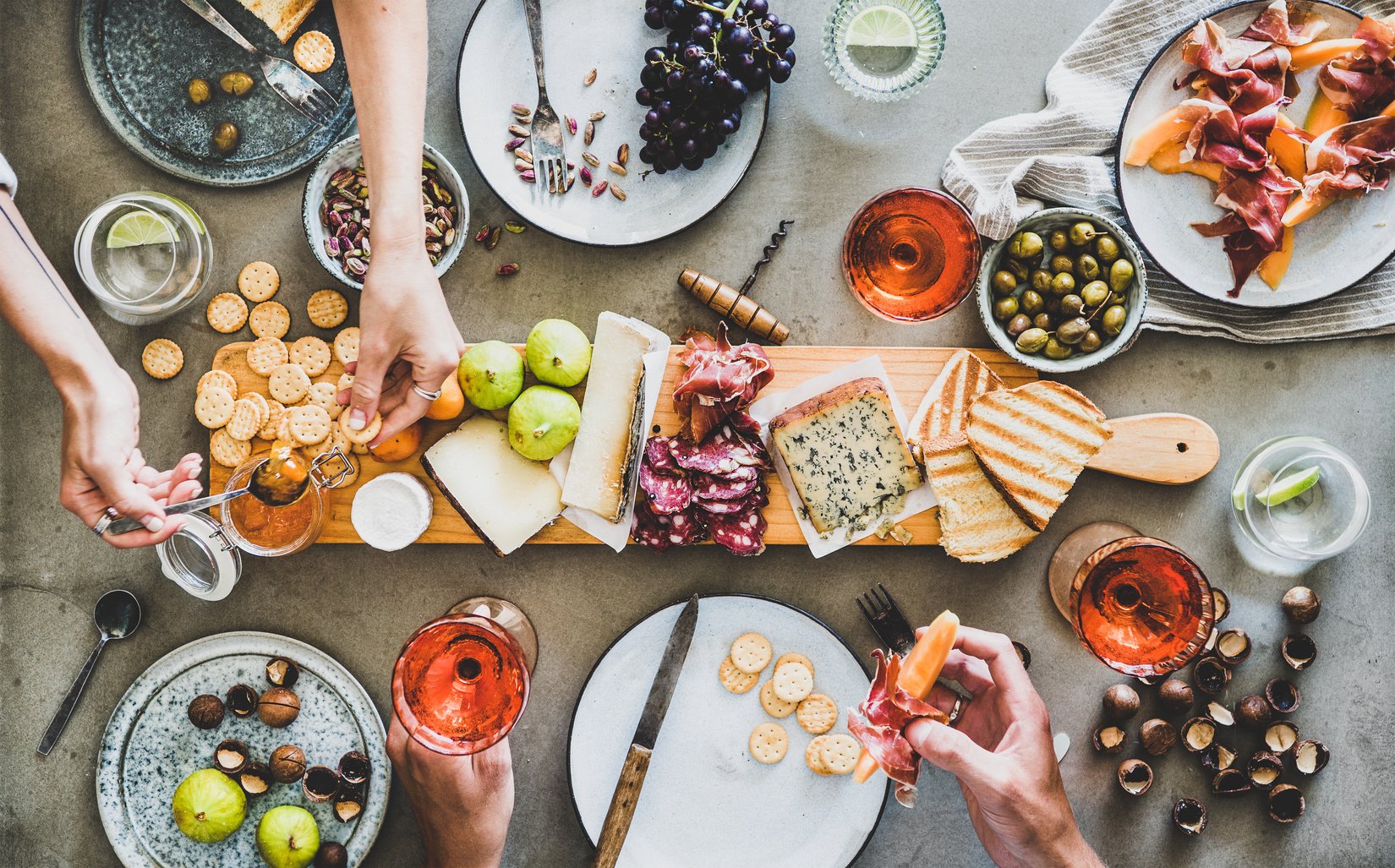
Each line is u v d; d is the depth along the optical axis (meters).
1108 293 1.49
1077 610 1.46
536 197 1.59
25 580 1.63
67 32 1.60
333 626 1.62
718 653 1.58
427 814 1.52
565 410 1.44
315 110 1.58
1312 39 1.50
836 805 1.59
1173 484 1.62
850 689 1.57
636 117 1.59
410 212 1.33
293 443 1.53
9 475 1.63
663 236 1.56
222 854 1.61
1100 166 1.56
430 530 1.55
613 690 1.57
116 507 1.30
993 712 1.51
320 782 1.57
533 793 1.63
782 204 1.62
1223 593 1.61
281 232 1.61
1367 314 1.59
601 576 1.62
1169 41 1.49
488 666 1.42
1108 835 1.63
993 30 1.62
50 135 1.61
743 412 1.52
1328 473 1.56
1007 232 1.51
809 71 1.62
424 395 1.40
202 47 1.58
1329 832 1.64
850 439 1.53
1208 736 1.61
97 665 1.63
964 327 1.62
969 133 1.63
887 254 1.60
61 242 1.62
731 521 1.51
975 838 1.63
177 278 1.57
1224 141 1.48
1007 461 1.50
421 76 1.33
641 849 1.60
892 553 1.62
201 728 1.58
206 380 1.55
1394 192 1.52
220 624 1.62
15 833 1.63
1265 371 1.63
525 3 1.53
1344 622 1.64
